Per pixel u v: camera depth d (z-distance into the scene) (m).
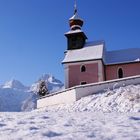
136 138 9.81
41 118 14.39
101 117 14.70
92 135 10.30
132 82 40.72
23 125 12.34
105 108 33.47
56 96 44.31
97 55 54.03
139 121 13.25
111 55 58.12
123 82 40.66
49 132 10.76
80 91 40.56
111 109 32.62
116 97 35.72
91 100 37.41
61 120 13.70
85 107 36.00
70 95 41.34
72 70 54.22
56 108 41.03
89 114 16.27
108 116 15.08
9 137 10.05
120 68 54.25
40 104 47.56
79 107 36.66
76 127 11.84
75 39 59.12
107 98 36.25
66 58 55.72
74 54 56.56
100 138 9.85
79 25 62.12
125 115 15.40
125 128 11.55
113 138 9.85
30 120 13.72
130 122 12.98
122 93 36.31
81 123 12.81
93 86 40.94
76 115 15.71
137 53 56.09
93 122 13.08
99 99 36.91
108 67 55.09
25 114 16.47
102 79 52.44
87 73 53.38
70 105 38.94
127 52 57.31
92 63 53.50
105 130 11.19
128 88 37.88
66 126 12.09
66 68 54.56
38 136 10.16
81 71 53.81
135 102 32.75
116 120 13.59
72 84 53.59
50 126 12.09
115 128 11.56
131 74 53.03
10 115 15.83
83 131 11.00
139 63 53.06
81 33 58.84
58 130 11.21
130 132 10.78
